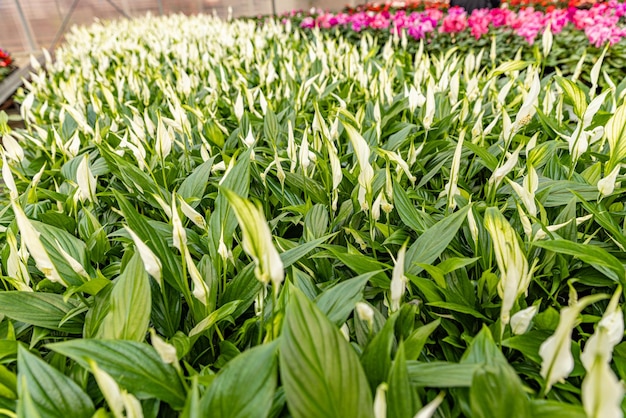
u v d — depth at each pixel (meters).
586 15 5.68
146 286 1.07
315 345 0.77
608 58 4.92
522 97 2.79
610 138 1.53
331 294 1.14
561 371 0.71
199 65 4.82
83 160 1.62
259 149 2.36
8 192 1.96
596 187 1.65
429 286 1.24
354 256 1.35
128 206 1.29
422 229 1.52
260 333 1.07
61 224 1.82
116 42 6.78
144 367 0.93
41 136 2.87
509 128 1.74
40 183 2.37
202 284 1.08
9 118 3.58
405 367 0.82
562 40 5.40
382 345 0.93
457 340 1.26
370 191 1.34
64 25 13.49
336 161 1.53
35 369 0.89
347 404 0.74
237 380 0.80
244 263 1.62
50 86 4.61
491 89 3.06
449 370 0.89
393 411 0.80
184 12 15.00
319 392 0.74
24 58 11.77
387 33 7.32
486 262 1.43
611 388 0.51
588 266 1.40
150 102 3.73
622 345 1.12
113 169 2.02
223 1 15.11
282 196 1.88
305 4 15.43
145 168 2.00
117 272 1.47
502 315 0.94
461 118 2.50
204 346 1.31
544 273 1.40
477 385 0.75
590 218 1.56
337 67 4.40
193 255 1.61
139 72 4.49
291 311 0.80
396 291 0.91
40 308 1.29
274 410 0.89
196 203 1.83
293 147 1.91
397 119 3.04
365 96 3.24
